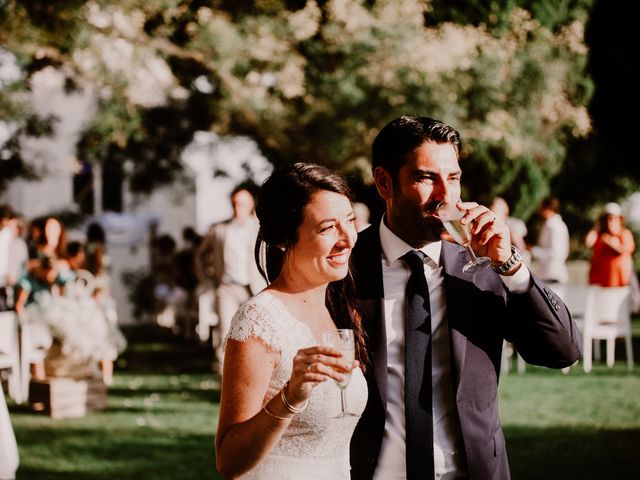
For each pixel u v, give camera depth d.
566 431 6.40
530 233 16.23
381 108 11.34
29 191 19.81
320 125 11.62
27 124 13.41
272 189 2.28
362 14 11.20
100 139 13.47
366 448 2.55
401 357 2.63
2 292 8.64
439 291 2.66
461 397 2.56
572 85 14.67
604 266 10.61
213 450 5.98
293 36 11.34
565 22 15.23
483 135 12.19
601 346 11.60
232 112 12.82
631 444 5.98
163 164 15.70
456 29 11.75
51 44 11.27
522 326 2.60
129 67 11.16
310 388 1.95
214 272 7.96
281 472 2.14
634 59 16.23
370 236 2.72
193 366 10.59
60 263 8.57
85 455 5.85
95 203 20.81
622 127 16.81
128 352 12.29
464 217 2.49
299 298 2.30
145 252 21.22
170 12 11.26
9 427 3.37
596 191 17.83
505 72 12.20
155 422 6.98
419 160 2.58
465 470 2.60
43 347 8.60
